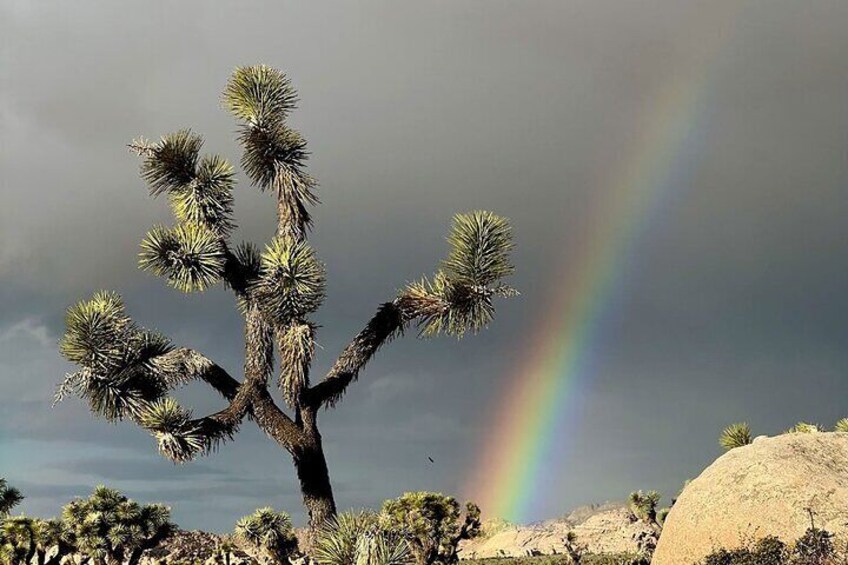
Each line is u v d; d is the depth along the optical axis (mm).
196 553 36125
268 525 16859
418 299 12414
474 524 25312
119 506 27766
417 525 23906
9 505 27328
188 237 12383
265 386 11812
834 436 15719
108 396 11758
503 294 12461
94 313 12031
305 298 11547
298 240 12867
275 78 13555
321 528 11453
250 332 11992
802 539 12672
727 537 13914
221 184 13625
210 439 11352
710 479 14914
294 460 11766
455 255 12461
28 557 26531
